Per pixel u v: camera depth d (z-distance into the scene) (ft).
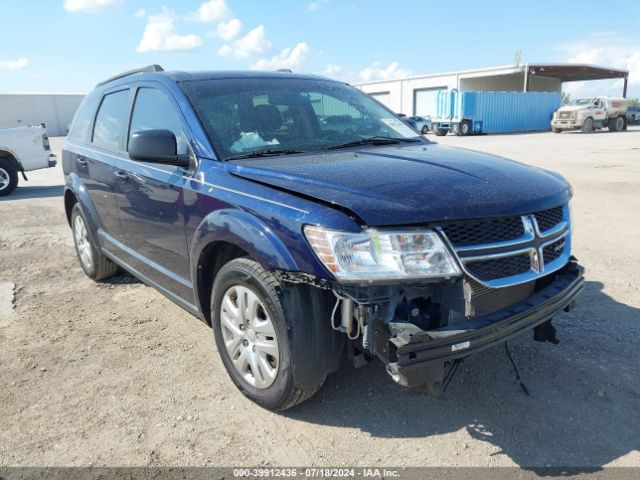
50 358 12.24
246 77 12.98
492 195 8.55
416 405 10.05
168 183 11.38
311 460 8.64
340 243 7.81
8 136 38.63
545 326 9.80
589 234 21.75
